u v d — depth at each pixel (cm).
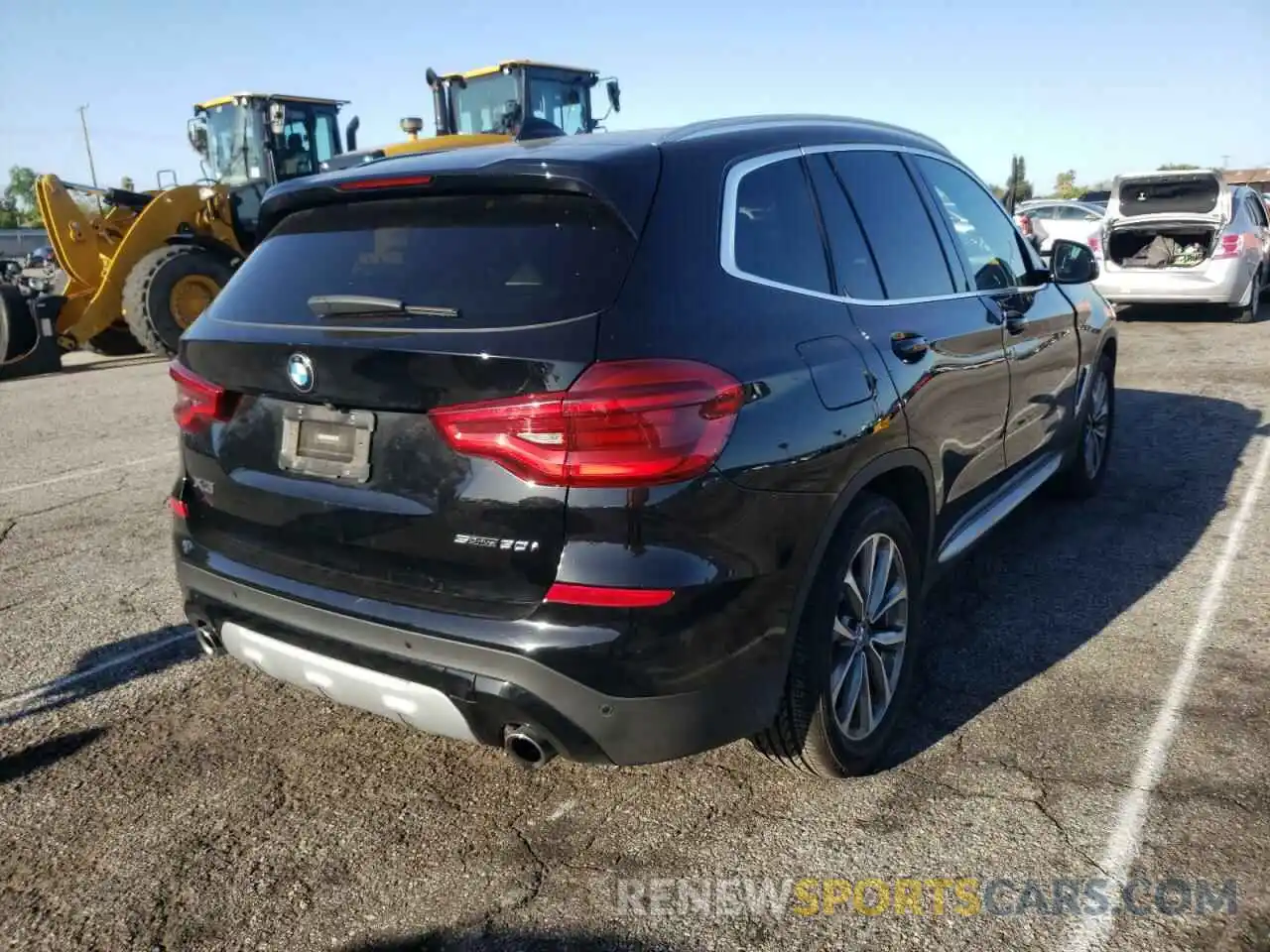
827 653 285
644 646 234
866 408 292
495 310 245
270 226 320
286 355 265
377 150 1088
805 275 297
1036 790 299
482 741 252
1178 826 280
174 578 490
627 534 231
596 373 229
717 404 241
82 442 796
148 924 259
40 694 378
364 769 326
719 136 297
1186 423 738
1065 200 1972
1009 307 412
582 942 249
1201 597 431
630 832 289
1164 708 341
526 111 1250
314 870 278
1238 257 1186
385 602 255
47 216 1241
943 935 246
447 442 242
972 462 378
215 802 309
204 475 300
